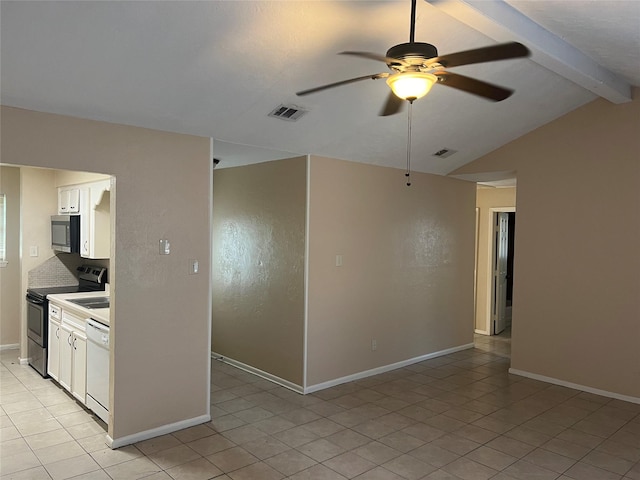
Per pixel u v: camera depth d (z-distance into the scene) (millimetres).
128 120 3264
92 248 4418
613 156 4637
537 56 3283
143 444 3406
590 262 4789
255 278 5098
